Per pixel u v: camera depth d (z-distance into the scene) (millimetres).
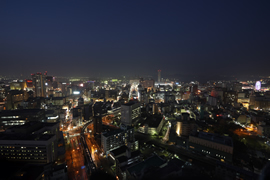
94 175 77312
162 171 108875
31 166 138000
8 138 147500
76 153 182750
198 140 171750
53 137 154500
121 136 186125
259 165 146250
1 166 133250
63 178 130500
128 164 143125
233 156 160375
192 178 40406
